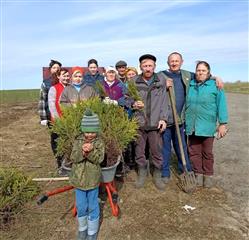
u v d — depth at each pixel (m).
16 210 4.93
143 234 4.40
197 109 5.68
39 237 4.38
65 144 4.97
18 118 15.09
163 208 5.07
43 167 7.14
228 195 5.61
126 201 5.33
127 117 5.50
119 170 6.12
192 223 4.64
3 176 5.32
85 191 4.24
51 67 6.52
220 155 8.20
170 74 5.92
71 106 5.39
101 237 4.36
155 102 5.64
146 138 5.82
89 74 7.68
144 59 5.54
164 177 6.16
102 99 6.05
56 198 5.45
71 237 4.38
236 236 4.34
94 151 4.10
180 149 5.80
